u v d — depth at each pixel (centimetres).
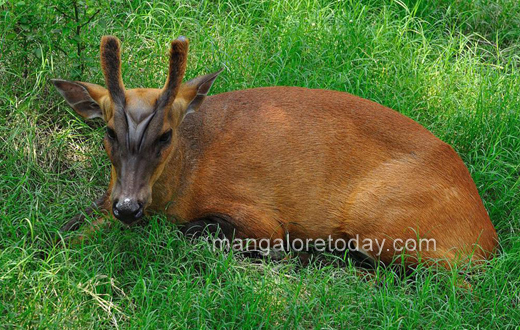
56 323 608
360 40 991
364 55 984
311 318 667
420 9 1116
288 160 720
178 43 635
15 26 865
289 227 733
